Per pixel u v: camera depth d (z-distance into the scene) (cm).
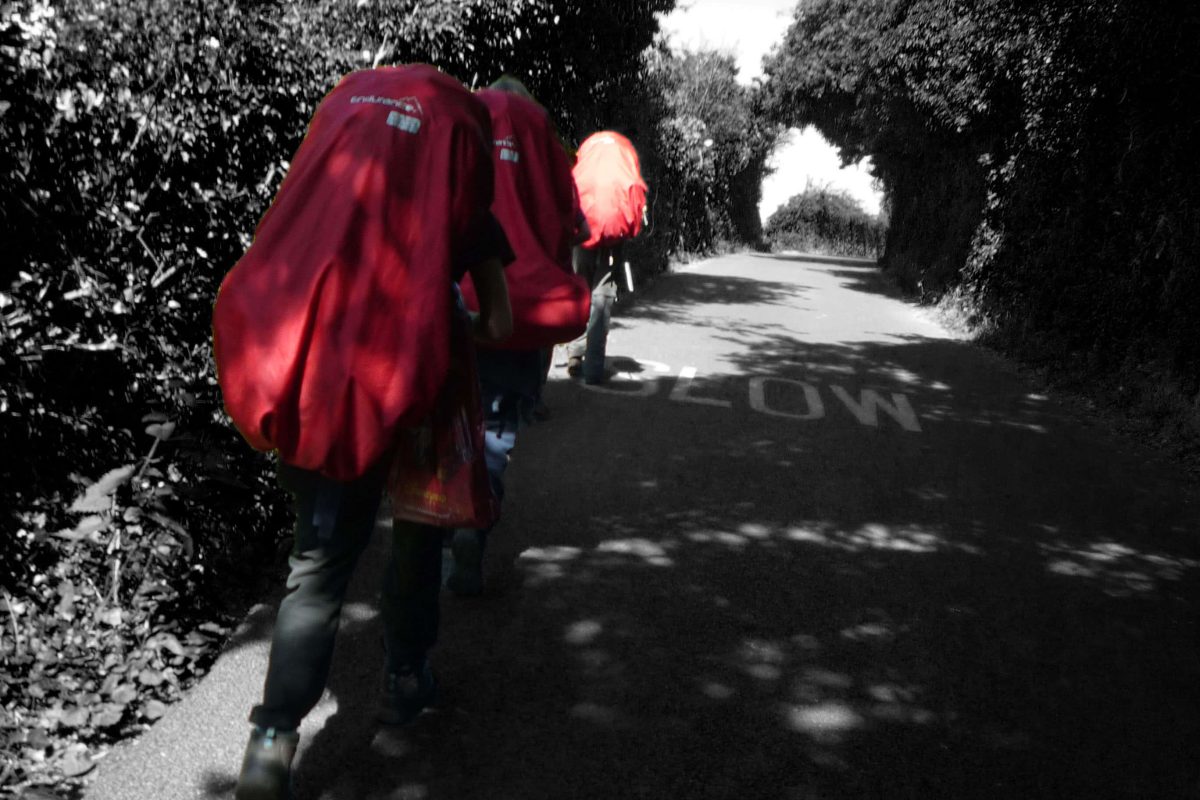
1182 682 411
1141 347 1024
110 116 361
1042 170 1352
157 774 288
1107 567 541
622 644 395
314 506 262
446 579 425
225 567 401
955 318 1598
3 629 315
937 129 2045
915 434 807
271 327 238
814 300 1883
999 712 372
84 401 352
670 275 2112
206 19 436
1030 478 707
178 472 385
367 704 337
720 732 338
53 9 359
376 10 696
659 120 2008
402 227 250
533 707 343
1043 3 1336
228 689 337
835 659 400
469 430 283
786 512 577
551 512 542
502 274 291
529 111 410
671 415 789
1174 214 1007
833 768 324
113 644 334
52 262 338
